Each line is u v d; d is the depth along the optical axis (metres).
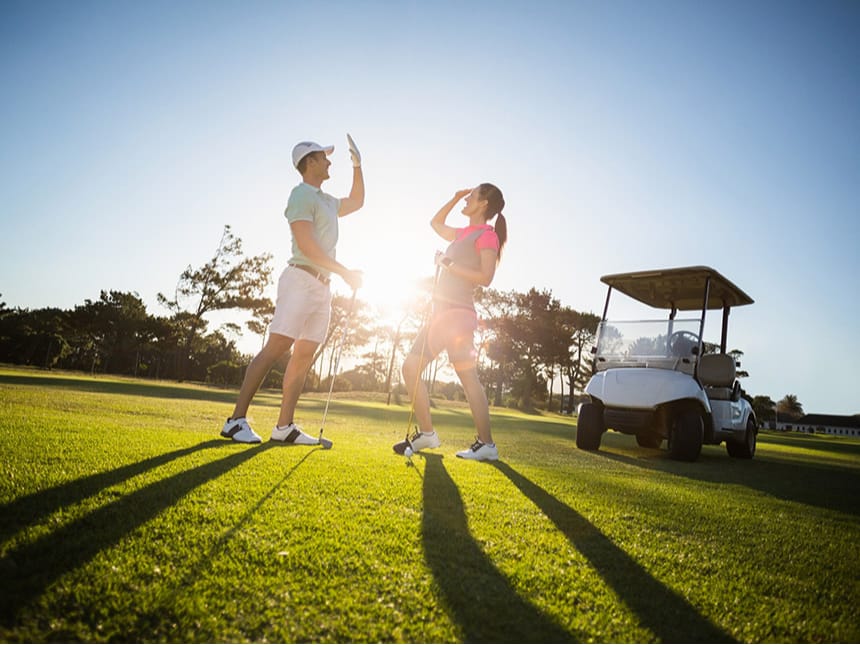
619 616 1.19
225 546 1.36
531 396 45.94
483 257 4.00
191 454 2.55
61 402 5.56
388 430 6.21
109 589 1.08
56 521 1.39
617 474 3.73
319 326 3.80
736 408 6.62
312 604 1.11
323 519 1.68
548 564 1.49
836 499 3.36
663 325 6.65
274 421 6.13
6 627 0.93
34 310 61.12
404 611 1.12
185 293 37.09
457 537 1.66
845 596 1.45
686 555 1.71
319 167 3.91
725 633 1.16
